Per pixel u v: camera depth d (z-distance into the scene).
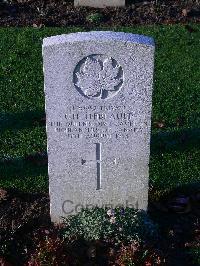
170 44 3.20
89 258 1.91
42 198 2.20
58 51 1.77
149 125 1.92
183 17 3.50
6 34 3.26
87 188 2.05
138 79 1.83
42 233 2.00
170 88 2.83
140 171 2.02
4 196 2.17
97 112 1.89
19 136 2.51
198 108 2.69
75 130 1.92
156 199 2.18
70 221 2.04
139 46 1.77
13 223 2.05
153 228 2.01
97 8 3.57
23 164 2.36
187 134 2.52
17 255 1.95
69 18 3.47
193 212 2.14
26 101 2.73
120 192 2.06
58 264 1.84
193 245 1.99
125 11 3.54
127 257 1.84
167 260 1.94
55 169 2.00
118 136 1.94
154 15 3.50
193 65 3.02
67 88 1.84
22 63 3.01
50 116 1.89
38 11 3.54
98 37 1.76
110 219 1.98
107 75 1.82
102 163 2.00
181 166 2.35
